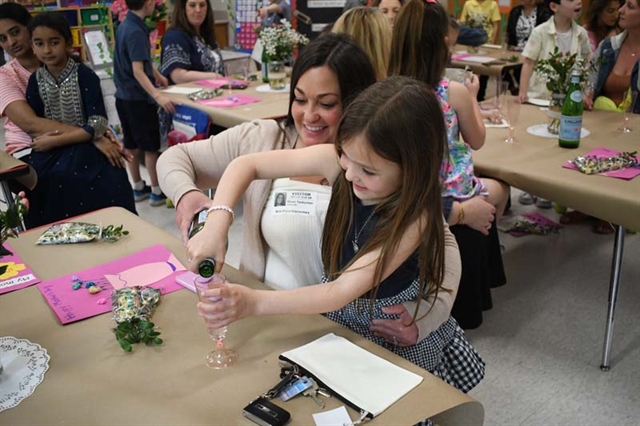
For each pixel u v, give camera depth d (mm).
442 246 1058
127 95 3793
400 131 939
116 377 979
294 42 3777
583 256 3168
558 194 2025
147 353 1046
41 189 2805
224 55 6055
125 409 899
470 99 2115
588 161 2141
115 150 2988
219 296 968
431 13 1924
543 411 2012
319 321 1157
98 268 1363
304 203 1358
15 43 2793
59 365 1012
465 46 5688
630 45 3246
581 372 2225
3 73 2855
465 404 925
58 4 4711
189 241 1105
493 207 2184
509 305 2697
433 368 1257
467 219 2109
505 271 3010
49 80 2834
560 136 2412
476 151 2383
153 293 1229
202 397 927
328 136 1343
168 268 1364
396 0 3254
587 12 4398
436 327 1213
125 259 1411
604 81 3359
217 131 3576
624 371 2229
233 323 1140
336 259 1184
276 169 1238
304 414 886
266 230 1384
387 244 1016
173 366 1008
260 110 3164
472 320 2248
